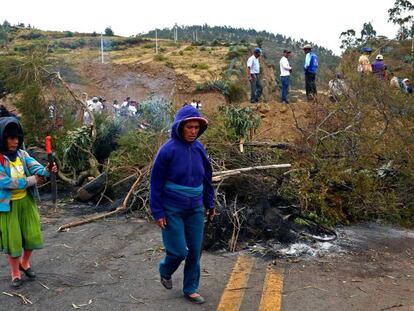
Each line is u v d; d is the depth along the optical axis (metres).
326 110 8.36
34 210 4.61
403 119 7.92
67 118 10.19
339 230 6.50
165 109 9.33
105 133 8.91
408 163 7.34
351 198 6.93
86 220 6.61
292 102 13.36
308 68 13.01
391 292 4.43
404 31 37.56
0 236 4.37
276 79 37.78
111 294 4.31
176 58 36.91
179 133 4.00
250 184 6.51
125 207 7.02
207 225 4.85
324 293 4.37
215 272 4.85
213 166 7.27
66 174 8.91
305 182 6.63
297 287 4.49
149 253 5.39
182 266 4.93
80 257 5.27
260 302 4.16
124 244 5.71
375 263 5.25
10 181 4.32
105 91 28.73
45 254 5.36
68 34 74.69
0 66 10.26
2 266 5.00
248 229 5.87
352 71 8.67
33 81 10.20
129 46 60.56
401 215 7.09
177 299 4.20
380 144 7.61
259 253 5.45
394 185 7.35
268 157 7.63
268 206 6.18
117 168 7.90
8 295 4.29
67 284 4.54
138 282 4.57
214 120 8.41
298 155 7.48
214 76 29.38
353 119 7.81
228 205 6.15
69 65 17.58
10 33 69.50
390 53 33.66
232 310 4.00
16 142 4.41
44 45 11.88
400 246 5.89
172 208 4.00
